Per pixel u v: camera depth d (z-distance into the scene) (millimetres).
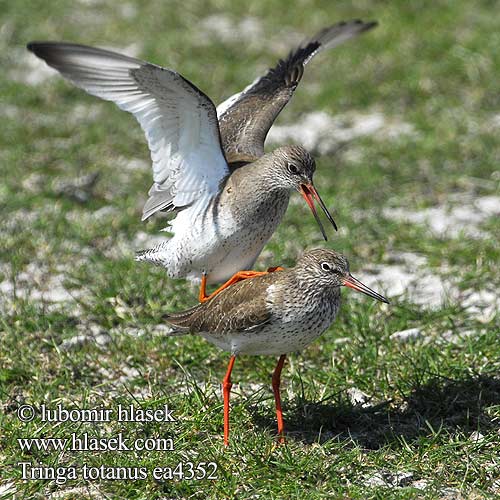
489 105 19703
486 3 23531
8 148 18750
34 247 15305
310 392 11422
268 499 9461
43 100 20875
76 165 18047
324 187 17109
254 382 11953
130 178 17812
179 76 10695
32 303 13578
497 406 10922
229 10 24688
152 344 12617
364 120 19719
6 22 23969
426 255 15078
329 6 24188
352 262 14945
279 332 10406
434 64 21062
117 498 9625
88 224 15984
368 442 10586
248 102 13648
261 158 11859
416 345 12422
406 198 16844
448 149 18031
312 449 10266
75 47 10742
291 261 14938
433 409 11062
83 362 12281
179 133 11422
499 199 16719
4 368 12016
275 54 22406
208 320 10758
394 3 23812
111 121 19922
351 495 9461
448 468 9938
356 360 12102
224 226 11672
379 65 21375
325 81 21109
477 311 13492
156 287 14117
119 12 24844
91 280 14398
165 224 16094
